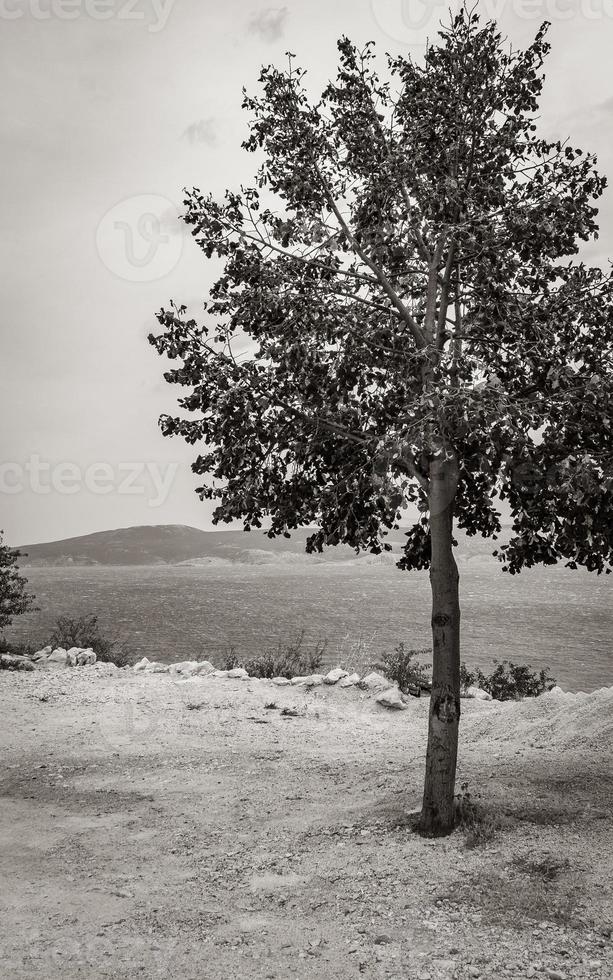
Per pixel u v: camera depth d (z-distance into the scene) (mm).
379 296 8586
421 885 5977
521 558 8109
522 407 6676
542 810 7352
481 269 7309
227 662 18594
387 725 12773
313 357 7621
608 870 5867
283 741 11781
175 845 7418
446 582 7332
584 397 6828
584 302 7707
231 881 6445
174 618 94438
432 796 7160
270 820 8102
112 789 9469
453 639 7309
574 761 9117
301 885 6254
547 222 7305
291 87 8430
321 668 18203
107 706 13977
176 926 5555
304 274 8094
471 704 14297
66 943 5273
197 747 11461
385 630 81500
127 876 6609
